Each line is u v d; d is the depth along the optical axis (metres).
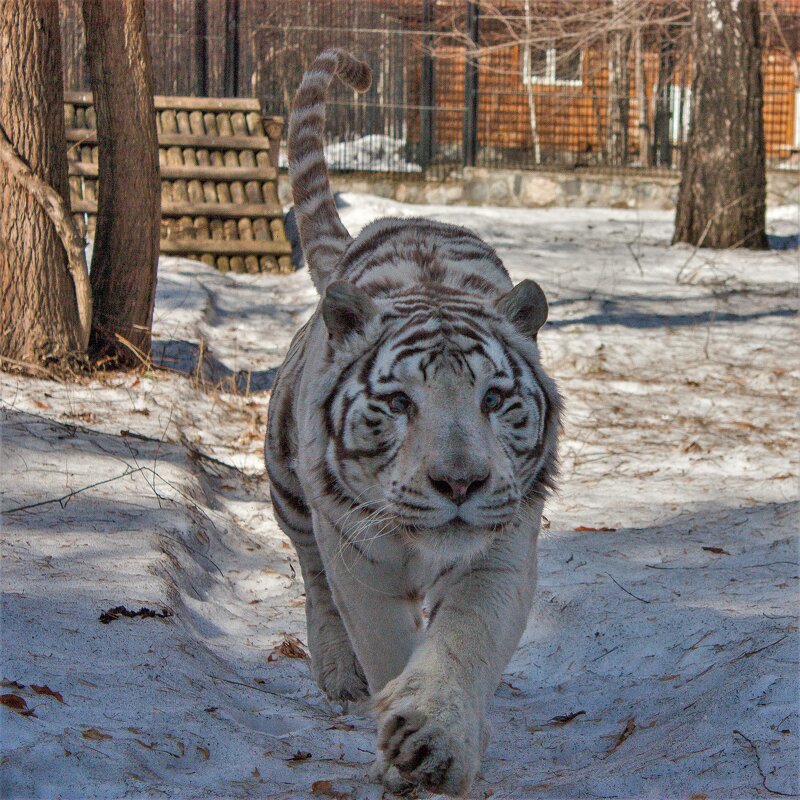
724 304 12.85
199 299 11.52
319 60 4.89
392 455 3.01
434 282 3.42
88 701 3.30
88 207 13.83
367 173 19.94
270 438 4.14
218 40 19.20
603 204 20.50
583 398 9.29
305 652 4.53
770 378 9.98
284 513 4.18
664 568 5.33
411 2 20.83
